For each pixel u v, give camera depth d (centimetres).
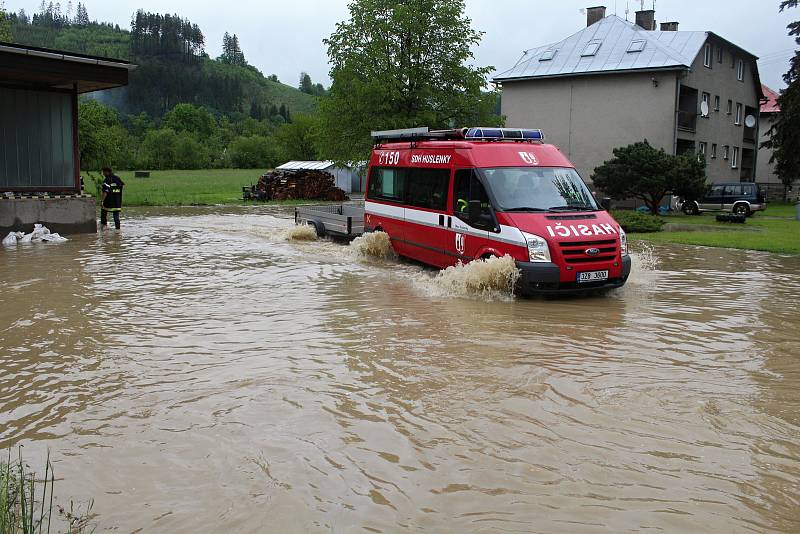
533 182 1092
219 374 644
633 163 2642
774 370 664
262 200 3625
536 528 376
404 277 1203
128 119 14125
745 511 395
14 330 811
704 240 1812
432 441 491
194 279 1177
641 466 451
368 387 606
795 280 1198
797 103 3834
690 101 3734
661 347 745
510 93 3862
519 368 662
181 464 455
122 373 648
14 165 1855
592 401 573
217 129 13338
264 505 401
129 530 375
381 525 379
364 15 2394
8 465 418
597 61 3600
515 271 992
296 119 8038
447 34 2422
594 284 995
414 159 1316
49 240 1755
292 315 894
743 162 4725
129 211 2883
